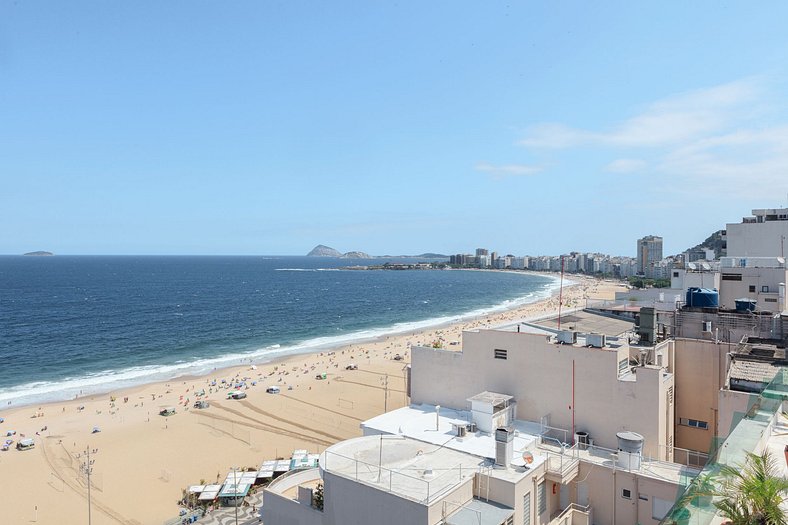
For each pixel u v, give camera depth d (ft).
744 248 191.62
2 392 298.76
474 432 97.35
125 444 216.54
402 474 79.77
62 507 162.71
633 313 146.10
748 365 91.25
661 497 78.38
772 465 52.85
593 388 94.17
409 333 526.57
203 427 237.04
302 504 88.48
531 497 80.07
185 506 162.20
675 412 109.09
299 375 338.54
